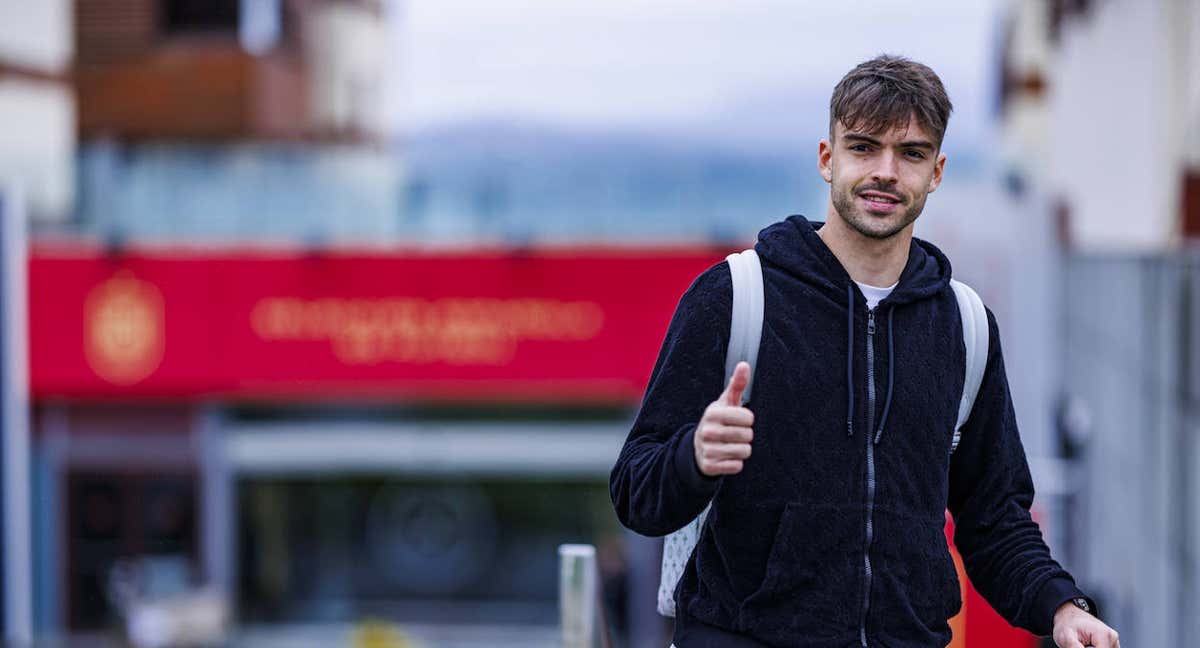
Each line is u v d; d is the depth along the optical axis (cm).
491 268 1302
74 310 1312
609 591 1309
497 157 1298
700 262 1282
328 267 1311
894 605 193
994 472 212
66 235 1306
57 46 1291
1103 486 745
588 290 1298
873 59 201
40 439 1352
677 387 195
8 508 1261
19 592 1239
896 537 193
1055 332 1002
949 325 203
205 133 1304
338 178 1309
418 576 1369
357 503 1373
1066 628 198
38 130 1291
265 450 1363
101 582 1357
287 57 1302
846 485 192
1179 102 768
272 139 1305
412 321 1314
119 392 1325
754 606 194
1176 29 770
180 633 1320
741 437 173
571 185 1296
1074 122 1001
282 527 1372
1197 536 486
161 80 1300
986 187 1065
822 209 1268
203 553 1366
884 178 192
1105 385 743
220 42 1298
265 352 1319
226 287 1315
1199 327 488
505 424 1348
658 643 1309
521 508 1359
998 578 210
